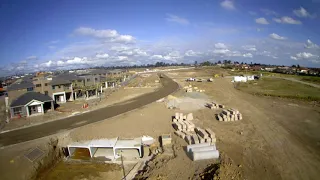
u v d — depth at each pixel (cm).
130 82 8100
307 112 3272
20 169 1964
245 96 4681
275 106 3669
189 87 5872
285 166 1714
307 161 1797
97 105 4103
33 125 2972
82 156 2209
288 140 2233
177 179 1568
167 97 4600
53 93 4469
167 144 2248
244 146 2097
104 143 2302
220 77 9119
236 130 2542
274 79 8144
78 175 1877
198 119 2983
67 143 2416
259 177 1552
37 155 2153
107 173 1889
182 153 1988
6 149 2238
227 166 1656
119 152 2233
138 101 4306
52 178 1847
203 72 12875
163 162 1864
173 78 9625
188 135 2311
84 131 2639
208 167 1688
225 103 3956
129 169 1941
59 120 3177
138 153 2219
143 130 2645
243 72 11738
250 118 2992
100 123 2898
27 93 3800
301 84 6606
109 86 6888
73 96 5047
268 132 2462
